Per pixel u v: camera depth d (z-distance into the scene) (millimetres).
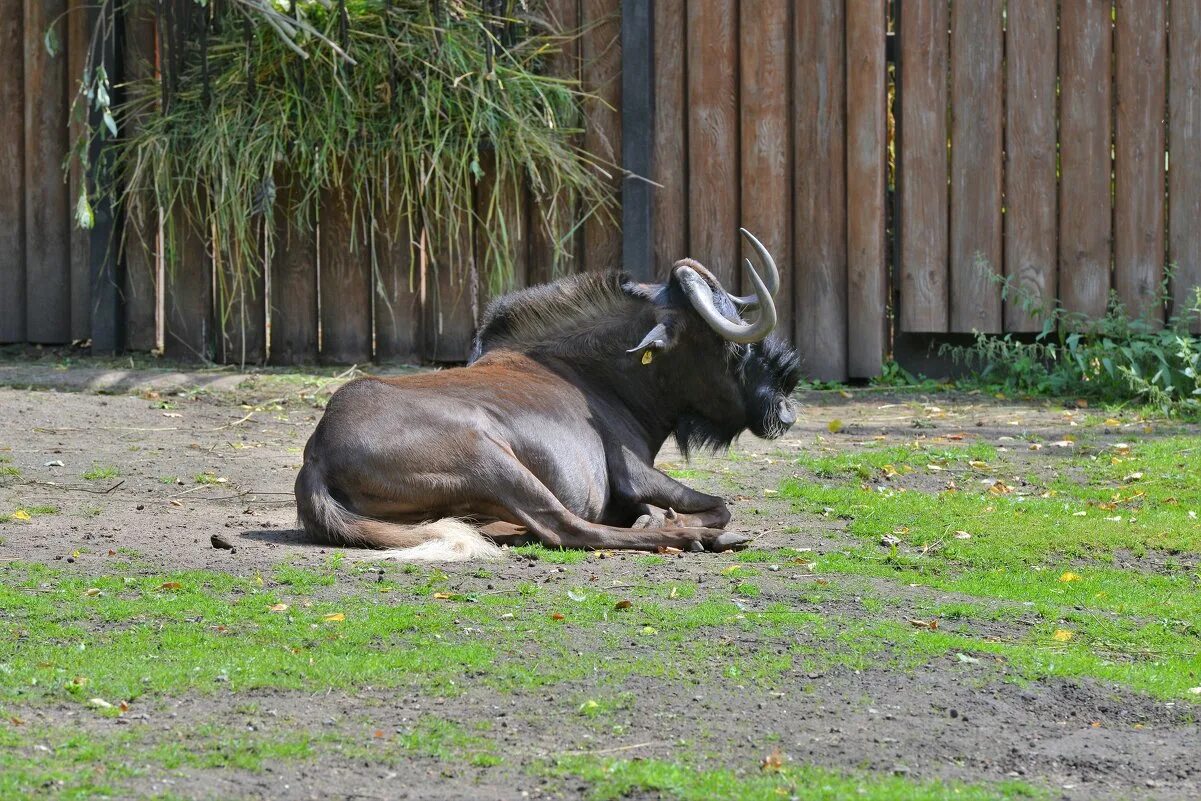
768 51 27750
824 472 20656
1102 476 20297
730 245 28234
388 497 15633
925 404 26125
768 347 18016
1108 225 26906
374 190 28469
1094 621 13492
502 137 27812
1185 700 11375
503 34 28516
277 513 17875
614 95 28594
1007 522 17469
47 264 30156
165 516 17469
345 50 27453
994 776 9758
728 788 9281
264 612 12883
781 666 11695
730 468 21141
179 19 28547
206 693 10844
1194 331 26750
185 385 26812
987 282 27391
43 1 29469
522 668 11531
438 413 15750
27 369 27781
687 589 13922
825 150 27812
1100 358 26250
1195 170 26531
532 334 17922
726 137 28094
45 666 11352
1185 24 26375
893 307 28625
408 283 28891
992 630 13141
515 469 15727
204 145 27781
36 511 17422
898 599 13922
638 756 9852
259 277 29281
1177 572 15719
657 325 16781
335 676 11227
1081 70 26812
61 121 29766
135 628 12422
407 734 10094
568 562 15156
